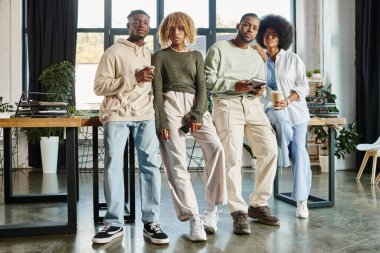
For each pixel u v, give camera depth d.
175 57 2.35
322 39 6.50
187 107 2.34
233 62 2.54
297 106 2.92
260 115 2.61
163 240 2.28
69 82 6.15
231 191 2.52
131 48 2.37
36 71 6.38
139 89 2.37
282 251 2.14
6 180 3.60
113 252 2.15
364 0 5.77
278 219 2.69
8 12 6.44
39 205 3.51
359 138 5.77
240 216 2.49
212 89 2.51
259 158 2.66
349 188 4.28
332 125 3.28
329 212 3.11
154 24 6.92
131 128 2.41
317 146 6.55
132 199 2.90
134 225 2.76
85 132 6.48
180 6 6.94
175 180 2.33
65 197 3.71
